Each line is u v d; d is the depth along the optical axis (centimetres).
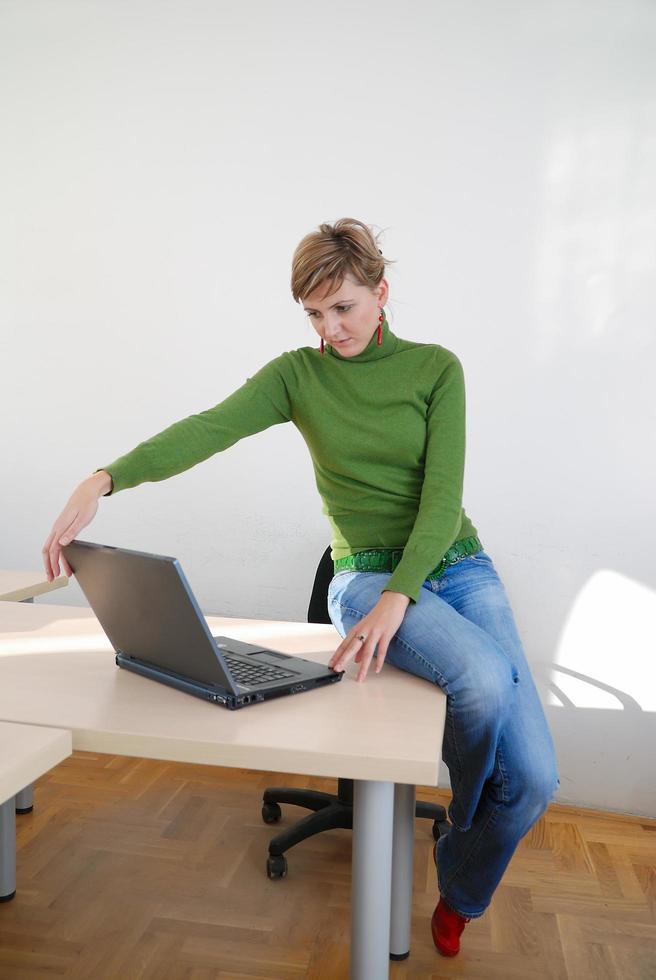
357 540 178
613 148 275
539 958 204
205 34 309
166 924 210
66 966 192
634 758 288
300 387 178
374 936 129
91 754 316
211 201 312
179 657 138
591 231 278
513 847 177
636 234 275
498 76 283
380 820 127
